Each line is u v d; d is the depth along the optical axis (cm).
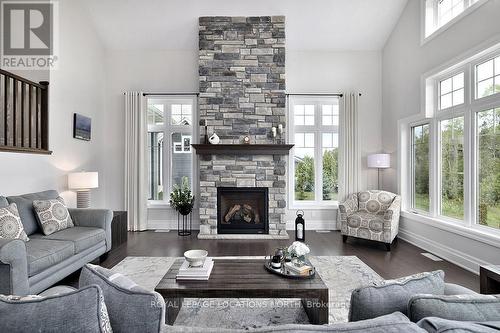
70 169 419
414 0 418
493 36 279
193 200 486
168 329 81
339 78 521
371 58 523
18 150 318
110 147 518
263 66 471
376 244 417
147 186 515
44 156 364
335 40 505
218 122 471
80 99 443
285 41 492
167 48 515
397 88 466
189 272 199
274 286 188
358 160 509
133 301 84
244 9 459
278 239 450
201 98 471
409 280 98
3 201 270
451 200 361
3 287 201
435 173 386
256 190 468
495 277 178
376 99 523
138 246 407
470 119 324
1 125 366
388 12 455
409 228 429
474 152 320
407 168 453
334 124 535
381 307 88
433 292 96
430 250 378
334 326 71
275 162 468
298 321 210
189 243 423
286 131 515
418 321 78
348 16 464
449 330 64
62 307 74
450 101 363
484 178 310
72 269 277
